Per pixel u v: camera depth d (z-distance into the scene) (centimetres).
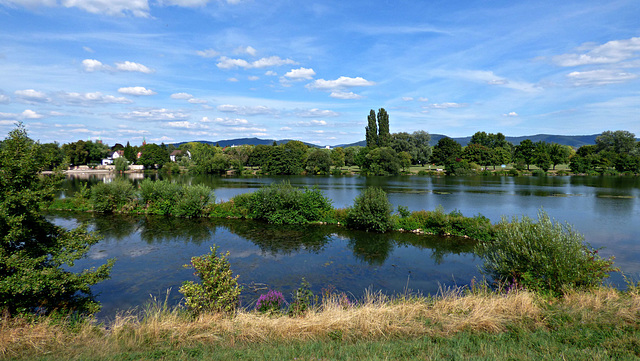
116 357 769
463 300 1098
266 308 1095
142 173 12794
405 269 1761
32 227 1059
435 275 1673
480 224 2411
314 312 1033
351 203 4453
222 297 1022
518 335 856
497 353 755
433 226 2577
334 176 10819
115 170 13412
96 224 2848
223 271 1088
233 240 2345
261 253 2042
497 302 1046
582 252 1238
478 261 1883
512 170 10419
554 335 845
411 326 940
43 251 1054
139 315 1221
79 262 1848
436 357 731
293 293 1434
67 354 798
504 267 1330
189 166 14000
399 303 1119
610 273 1669
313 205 2930
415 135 13400
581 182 7769
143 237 2417
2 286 870
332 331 912
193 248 2136
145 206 3397
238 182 8419
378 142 13112
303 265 1822
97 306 1115
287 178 9894
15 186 1016
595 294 1090
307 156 12862
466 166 10781
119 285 1523
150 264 1816
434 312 1031
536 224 1316
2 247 935
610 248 2112
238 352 783
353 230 2661
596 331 853
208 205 3266
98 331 959
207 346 839
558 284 1180
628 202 4306
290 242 2297
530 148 13262
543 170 11150
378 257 1967
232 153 13688
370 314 989
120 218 3116
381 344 816
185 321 974
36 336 858
